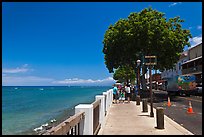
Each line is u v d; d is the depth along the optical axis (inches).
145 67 1592.0
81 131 287.3
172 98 1477.6
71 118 224.2
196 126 510.6
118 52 1494.8
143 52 1423.5
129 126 474.0
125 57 1509.6
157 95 1863.9
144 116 621.9
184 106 972.6
